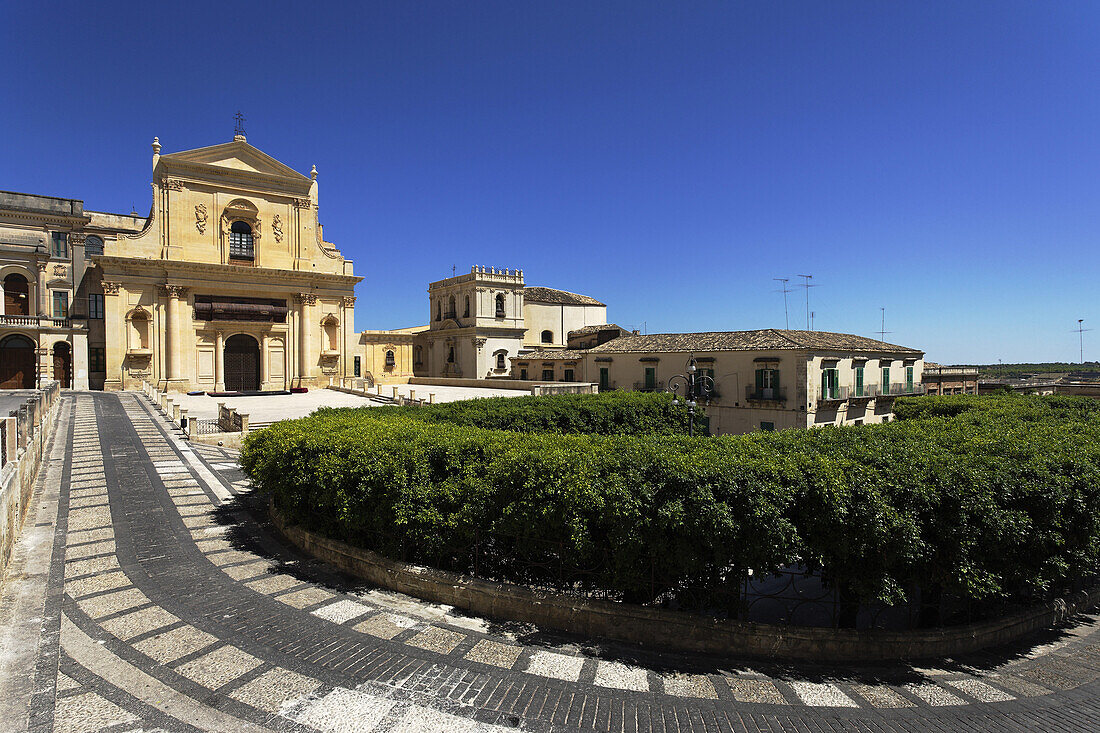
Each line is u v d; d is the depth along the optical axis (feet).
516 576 27.48
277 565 31.42
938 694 20.94
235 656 21.44
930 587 24.47
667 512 22.65
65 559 31.14
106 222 145.79
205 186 144.87
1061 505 24.53
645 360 141.38
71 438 66.39
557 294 225.97
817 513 22.74
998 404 68.54
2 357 123.24
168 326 138.31
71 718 17.42
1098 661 24.71
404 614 25.80
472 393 143.64
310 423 39.55
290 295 157.17
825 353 112.57
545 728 17.74
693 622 23.91
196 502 43.21
